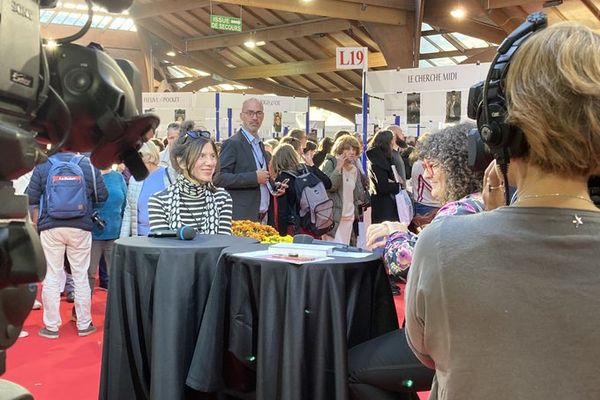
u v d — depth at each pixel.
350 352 1.64
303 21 15.05
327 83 18.89
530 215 0.79
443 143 1.66
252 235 2.77
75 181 3.57
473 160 1.27
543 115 0.75
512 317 0.74
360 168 5.41
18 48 0.77
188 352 1.87
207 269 1.90
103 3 0.96
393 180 4.79
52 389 2.84
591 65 0.75
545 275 0.75
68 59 0.92
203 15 15.91
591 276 0.73
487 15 10.96
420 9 11.25
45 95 0.86
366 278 1.71
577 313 0.72
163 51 19.06
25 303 0.88
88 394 2.79
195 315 1.89
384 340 1.62
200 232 2.43
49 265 3.61
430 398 0.91
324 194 4.16
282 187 4.06
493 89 0.84
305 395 1.60
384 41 12.38
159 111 9.77
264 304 1.64
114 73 0.96
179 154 2.46
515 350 0.74
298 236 2.10
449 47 15.83
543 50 0.77
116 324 1.95
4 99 0.77
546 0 10.02
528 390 0.73
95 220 3.86
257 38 16.09
